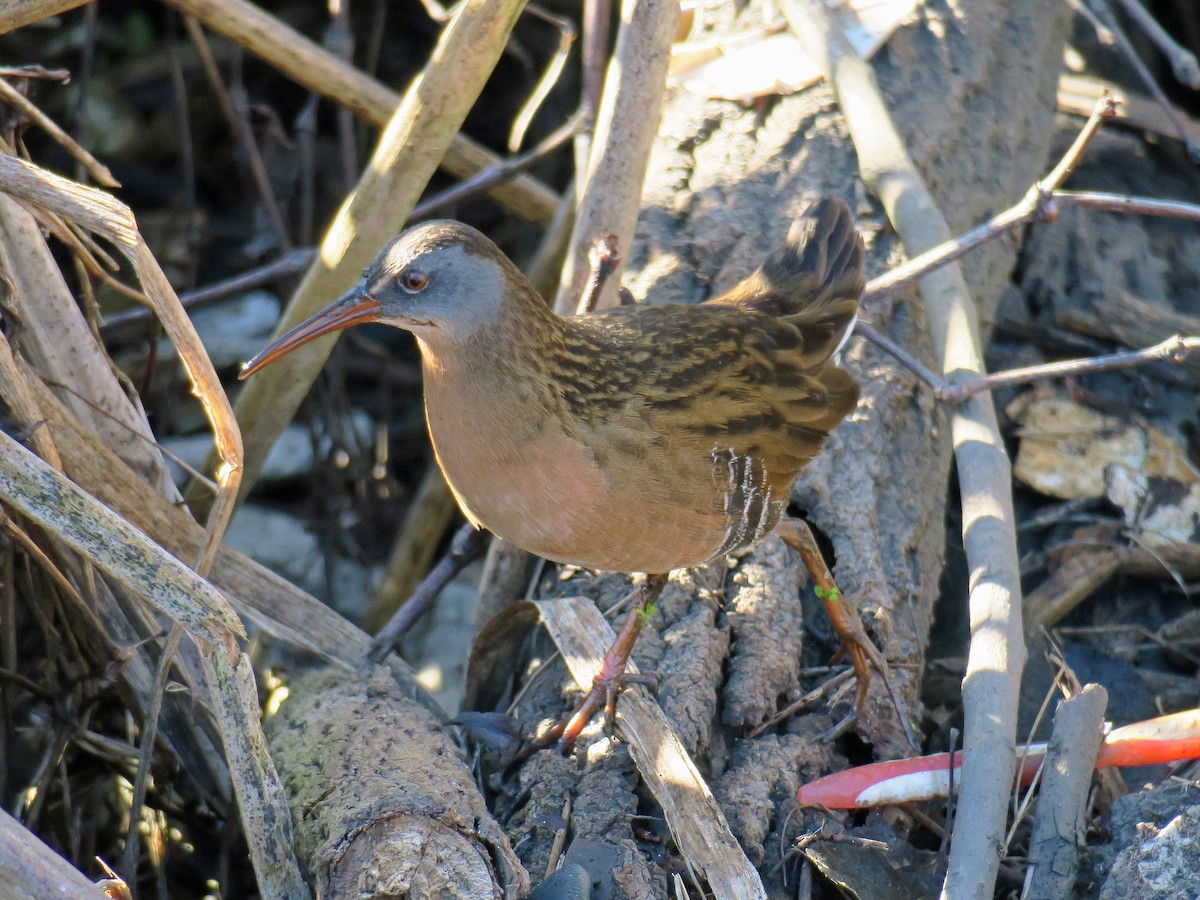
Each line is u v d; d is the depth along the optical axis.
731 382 6.69
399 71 12.27
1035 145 10.23
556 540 6.46
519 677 7.50
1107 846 6.02
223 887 7.19
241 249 11.75
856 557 7.47
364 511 10.45
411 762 6.23
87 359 6.95
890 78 9.50
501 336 6.13
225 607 5.48
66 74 6.86
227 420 6.00
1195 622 8.30
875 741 6.96
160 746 7.32
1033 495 8.97
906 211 8.33
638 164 7.55
